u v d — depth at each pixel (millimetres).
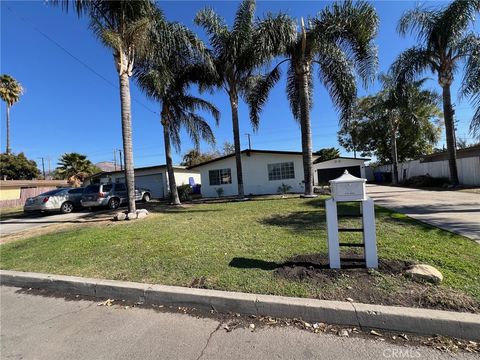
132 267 4598
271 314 3137
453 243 4820
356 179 3834
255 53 12367
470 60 12320
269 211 9555
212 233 6625
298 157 19797
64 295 4113
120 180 26453
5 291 4398
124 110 9742
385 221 6820
